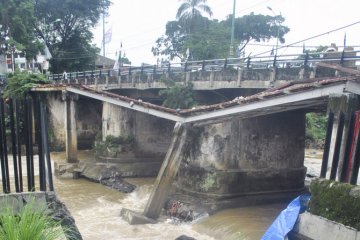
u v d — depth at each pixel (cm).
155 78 2744
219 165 1872
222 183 1850
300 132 2091
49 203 738
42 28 6019
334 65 1484
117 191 2442
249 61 1958
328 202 1012
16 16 4425
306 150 4491
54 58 6094
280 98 1316
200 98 2353
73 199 2252
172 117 1852
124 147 2792
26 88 3738
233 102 1508
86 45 6344
